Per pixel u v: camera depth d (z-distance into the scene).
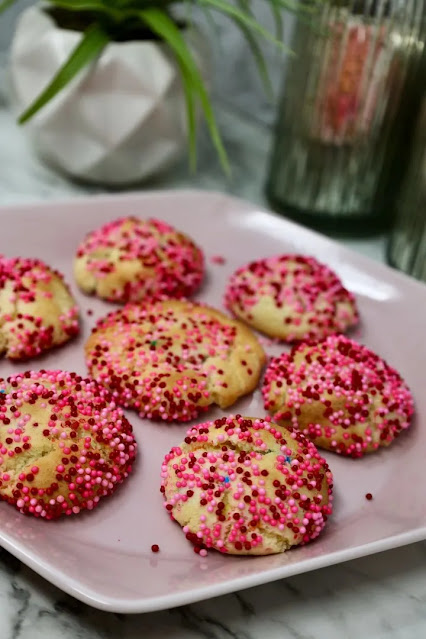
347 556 0.35
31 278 0.44
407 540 0.36
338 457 0.41
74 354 0.44
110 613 0.35
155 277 0.46
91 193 0.54
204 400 0.41
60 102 0.50
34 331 0.43
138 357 0.42
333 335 0.44
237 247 0.50
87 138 0.51
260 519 0.36
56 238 0.48
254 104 0.62
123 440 0.39
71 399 0.39
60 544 0.36
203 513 0.36
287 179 0.53
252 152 0.60
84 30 0.50
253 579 0.34
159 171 0.54
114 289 0.46
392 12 0.47
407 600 0.36
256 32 0.57
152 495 0.38
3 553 0.36
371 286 0.47
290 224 0.50
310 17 0.49
